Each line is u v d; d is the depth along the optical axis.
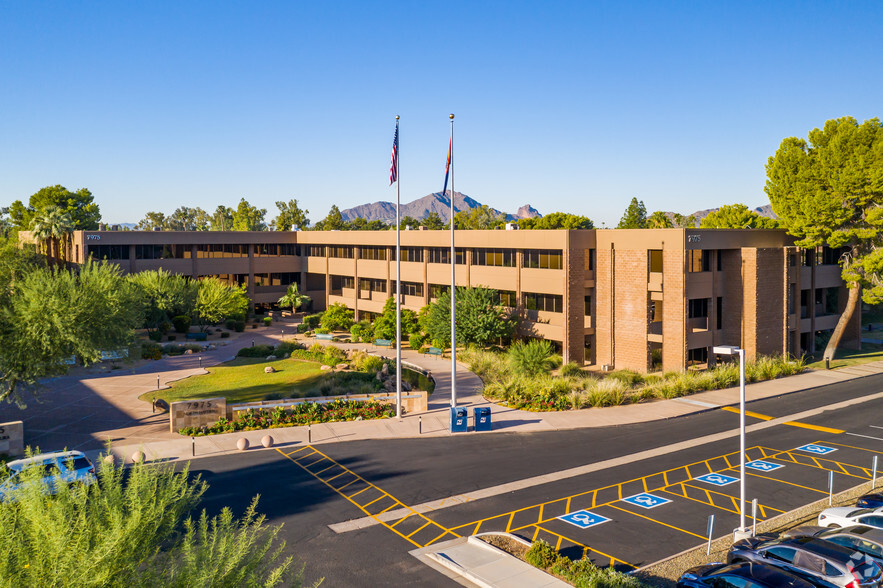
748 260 50.41
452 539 20.83
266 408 35.66
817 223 51.59
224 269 83.44
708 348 51.38
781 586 14.73
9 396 35.62
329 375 50.44
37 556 9.23
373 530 21.56
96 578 8.91
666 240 48.41
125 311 36.41
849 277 52.94
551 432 33.84
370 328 67.94
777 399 41.41
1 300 34.16
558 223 130.00
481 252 62.28
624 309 51.75
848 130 49.94
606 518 22.62
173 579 10.31
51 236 80.00
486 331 55.34
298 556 19.53
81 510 9.77
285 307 88.00
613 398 39.38
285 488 25.58
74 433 33.69
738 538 20.09
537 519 22.55
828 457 29.66
